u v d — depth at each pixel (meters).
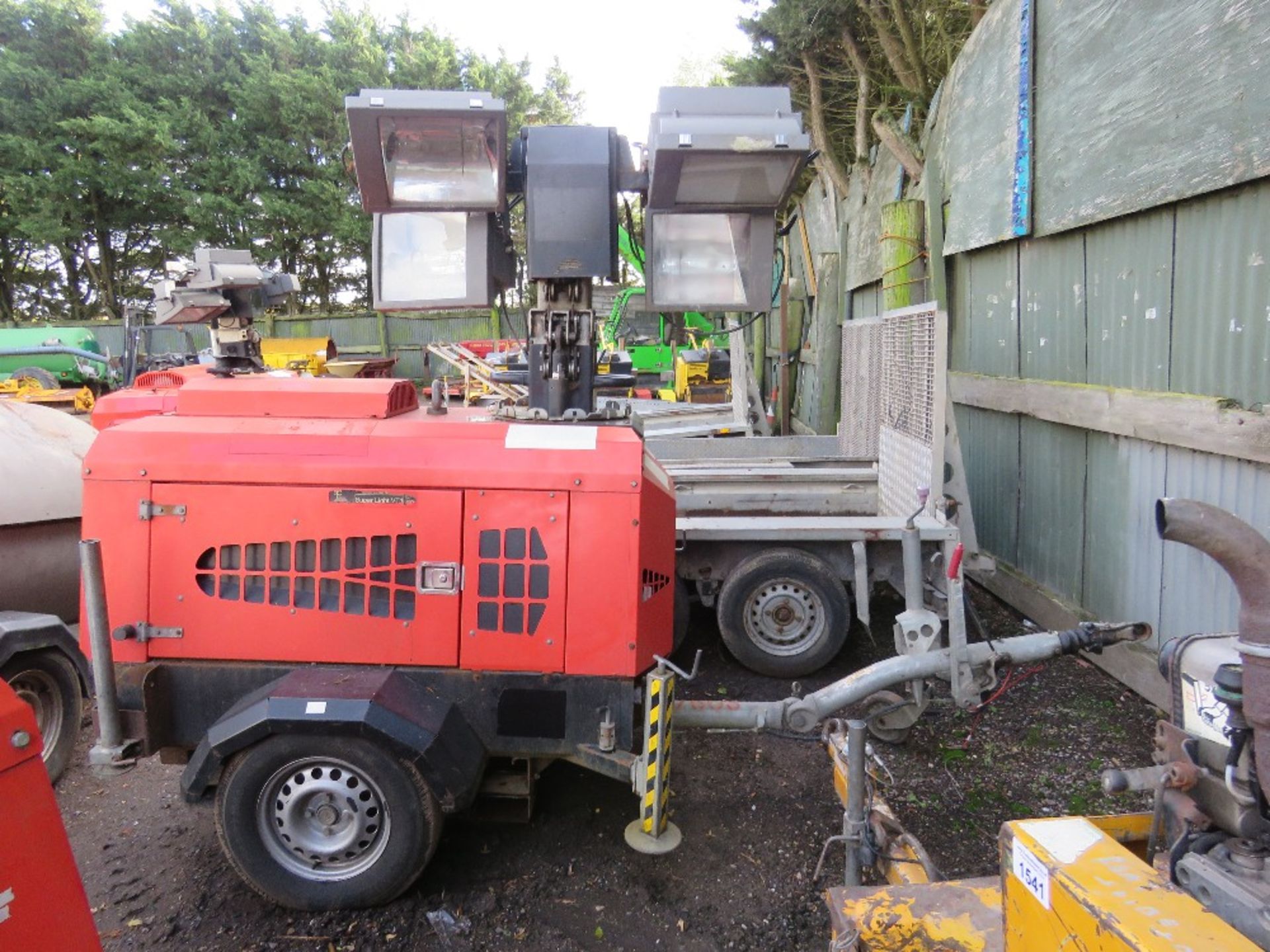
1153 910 1.47
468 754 2.88
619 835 3.40
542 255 3.37
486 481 2.94
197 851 3.34
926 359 4.80
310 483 2.96
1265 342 3.47
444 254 3.50
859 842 2.56
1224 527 1.49
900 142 7.49
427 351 23.34
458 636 2.97
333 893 2.86
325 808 2.86
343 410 3.18
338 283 28.91
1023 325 5.64
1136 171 4.17
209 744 2.75
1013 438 5.88
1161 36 3.95
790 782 3.81
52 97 24.31
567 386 3.51
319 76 25.56
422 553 2.96
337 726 2.69
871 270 8.64
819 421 10.43
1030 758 3.93
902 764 3.92
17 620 3.72
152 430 3.05
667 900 3.01
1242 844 1.63
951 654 3.10
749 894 3.04
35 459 4.48
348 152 3.45
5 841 1.78
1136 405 4.25
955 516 4.86
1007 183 5.55
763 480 5.91
